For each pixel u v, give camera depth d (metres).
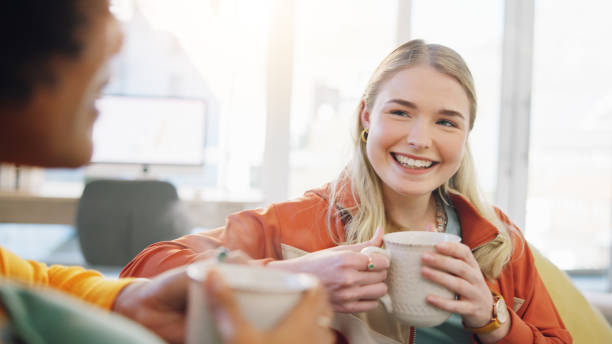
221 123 4.14
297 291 0.40
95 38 0.44
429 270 0.75
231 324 0.36
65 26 0.42
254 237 1.13
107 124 3.64
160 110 3.70
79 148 0.47
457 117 1.07
